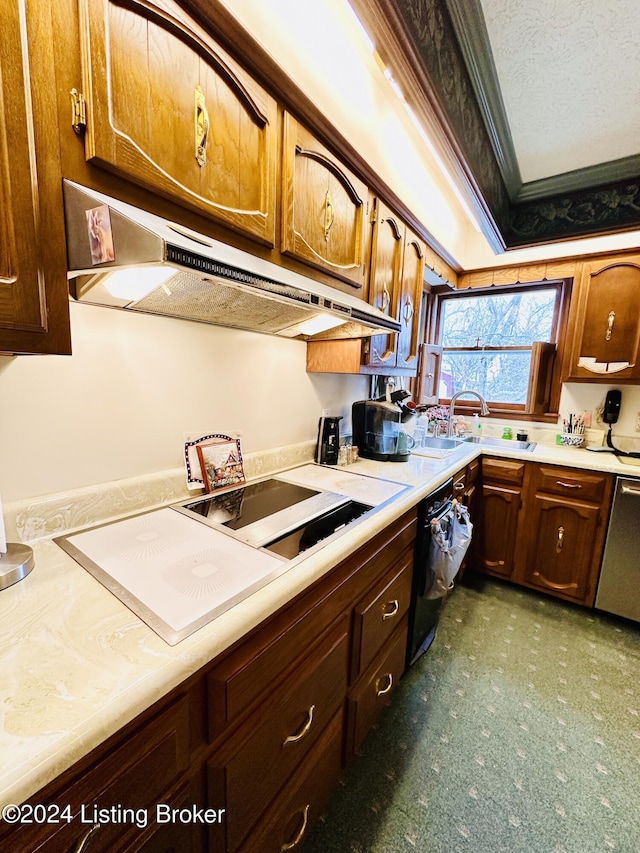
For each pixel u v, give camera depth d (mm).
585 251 2287
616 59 1287
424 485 1457
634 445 2307
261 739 730
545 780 1193
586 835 1048
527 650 1796
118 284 803
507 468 2311
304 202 1099
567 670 1670
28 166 547
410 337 2018
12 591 688
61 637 570
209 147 804
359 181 1357
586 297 2219
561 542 2172
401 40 929
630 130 1643
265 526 1031
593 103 1496
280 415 1633
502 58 1305
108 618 619
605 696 1528
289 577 768
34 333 579
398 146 1693
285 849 863
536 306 2668
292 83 948
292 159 1026
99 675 499
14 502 852
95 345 964
